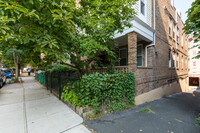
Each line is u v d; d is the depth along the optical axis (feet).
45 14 8.07
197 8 9.11
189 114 12.13
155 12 21.07
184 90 41.34
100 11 14.53
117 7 13.75
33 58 19.21
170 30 29.40
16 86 27.50
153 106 15.28
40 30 8.47
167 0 27.04
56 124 8.66
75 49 13.58
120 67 17.10
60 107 12.29
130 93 14.21
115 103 12.43
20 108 11.88
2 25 6.50
